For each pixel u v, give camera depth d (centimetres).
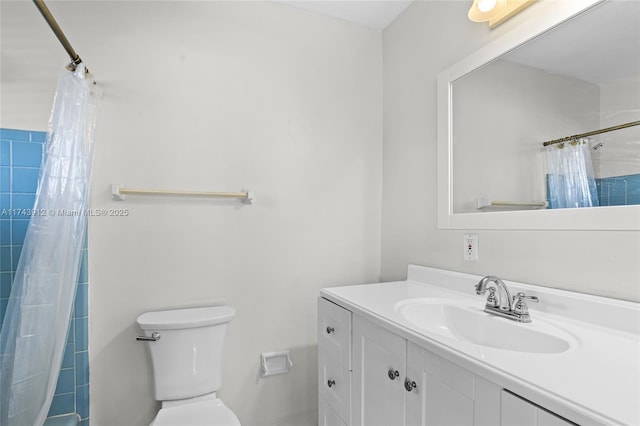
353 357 126
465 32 151
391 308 120
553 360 75
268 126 183
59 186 121
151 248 159
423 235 174
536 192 118
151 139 160
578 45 107
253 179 179
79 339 145
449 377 83
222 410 135
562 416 58
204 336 148
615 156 97
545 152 116
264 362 177
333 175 198
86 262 148
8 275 137
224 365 171
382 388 109
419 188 178
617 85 97
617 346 84
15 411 110
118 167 155
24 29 142
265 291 180
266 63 184
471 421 77
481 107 141
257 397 177
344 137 202
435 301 134
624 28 96
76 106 126
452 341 86
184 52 167
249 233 178
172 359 144
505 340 106
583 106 105
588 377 67
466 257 147
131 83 158
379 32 212
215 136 172
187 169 166
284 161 186
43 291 116
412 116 185
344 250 200
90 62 151
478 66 142
